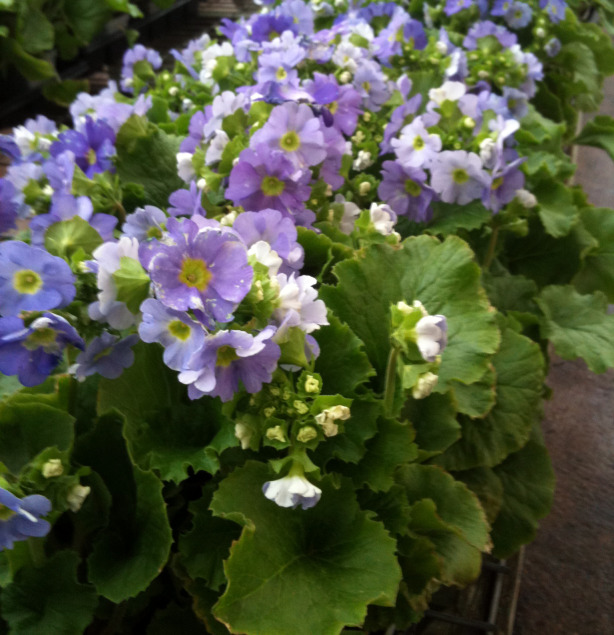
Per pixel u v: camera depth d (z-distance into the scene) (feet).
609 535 2.04
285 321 0.91
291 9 2.05
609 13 4.01
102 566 1.03
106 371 1.04
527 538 1.47
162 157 1.60
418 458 1.21
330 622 0.96
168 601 1.18
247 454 1.10
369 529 1.05
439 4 2.83
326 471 1.11
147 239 1.09
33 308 0.89
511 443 1.40
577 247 2.05
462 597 1.48
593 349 1.70
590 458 2.30
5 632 1.02
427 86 2.07
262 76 1.52
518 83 2.27
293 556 1.04
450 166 1.56
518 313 1.72
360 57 1.77
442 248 1.30
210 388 0.87
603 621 1.82
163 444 1.10
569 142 2.80
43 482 0.94
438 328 1.00
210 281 0.87
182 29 3.62
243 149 1.34
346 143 1.59
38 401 1.05
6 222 1.23
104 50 3.27
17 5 2.66
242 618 0.94
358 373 1.13
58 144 1.42
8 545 0.90
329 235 1.40
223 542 1.06
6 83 2.83
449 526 1.11
